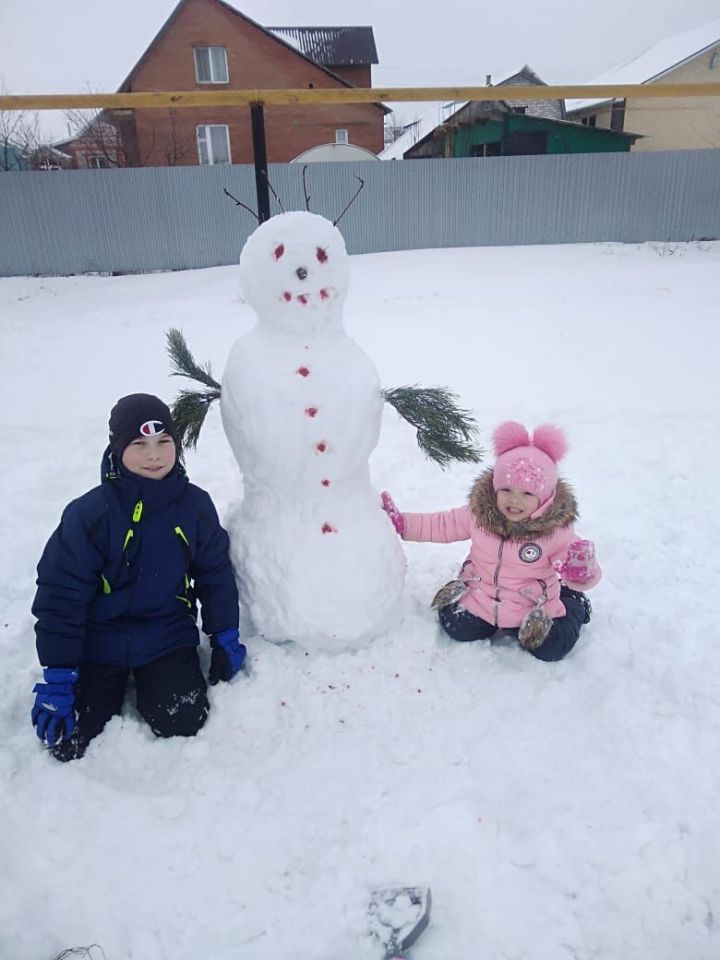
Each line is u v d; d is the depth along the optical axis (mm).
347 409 2041
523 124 18953
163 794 1808
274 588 2119
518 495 2150
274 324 2064
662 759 1879
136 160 20734
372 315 7859
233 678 2135
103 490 1948
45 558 1908
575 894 1570
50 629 1883
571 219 13609
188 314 8445
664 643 2324
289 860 1650
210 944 1490
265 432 2014
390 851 1650
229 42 19797
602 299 8258
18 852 1667
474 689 2139
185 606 2129
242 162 20750
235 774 1866
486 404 4660
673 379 5027
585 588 2176
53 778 1849
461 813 1729
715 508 3195
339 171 12766
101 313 8711
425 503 3389
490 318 7422
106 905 1563
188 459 3928
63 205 12383
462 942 1480
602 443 3959
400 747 1935
